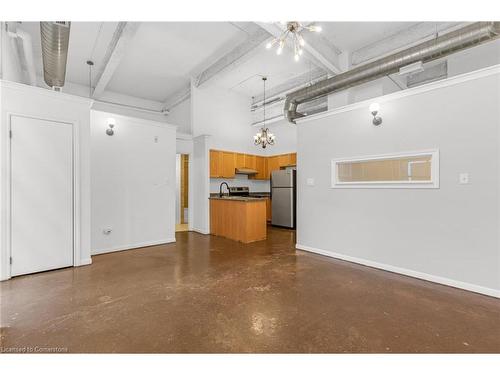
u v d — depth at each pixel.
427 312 2.11
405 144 3.06
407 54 3.18
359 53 4.38
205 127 6.30
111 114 4.20
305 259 3.73
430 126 2.85
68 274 3.06
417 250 2.96
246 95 7.16
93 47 4.40
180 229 6.48
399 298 2.39
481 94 2.50
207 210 5.91
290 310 2.14
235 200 5.19
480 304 2.26
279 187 6.82
